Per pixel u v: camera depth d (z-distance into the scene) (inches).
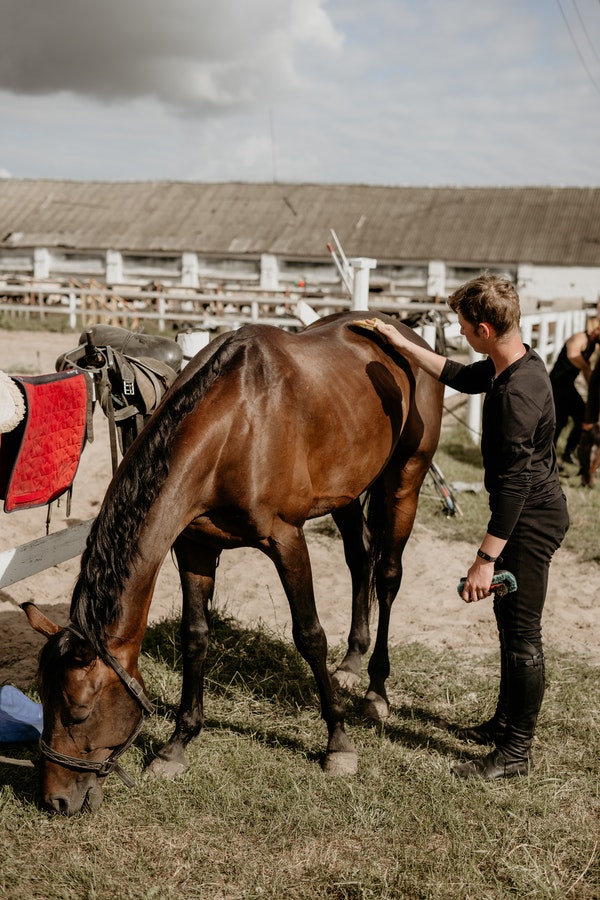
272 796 103.3
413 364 135.6
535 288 1050.7
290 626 157.6
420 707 130.6
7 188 1322.6
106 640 88.7
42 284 850.8
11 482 107.9
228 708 126.3
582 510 245.9
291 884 89.4
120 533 90.3
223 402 97.9
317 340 119.3
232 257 1129.4
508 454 97.8
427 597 177.6
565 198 1164.5
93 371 130.5
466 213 1149.7
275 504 102.0
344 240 1112.2
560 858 94.4
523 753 110.3
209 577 109.7
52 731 86.9
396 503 138.8
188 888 88.5
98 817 98.3
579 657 148.5
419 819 100.0
